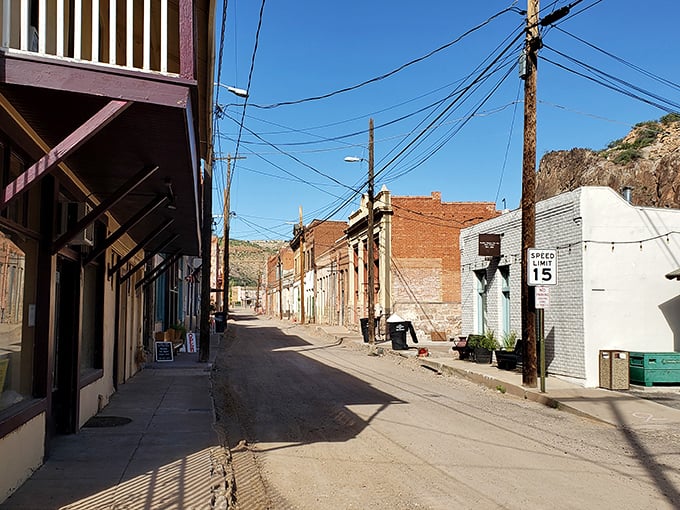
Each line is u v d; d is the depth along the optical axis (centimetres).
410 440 969
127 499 619
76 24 564
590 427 1085
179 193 963
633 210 1580
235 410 1273
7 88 525
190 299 4366
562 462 829
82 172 805
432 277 3738
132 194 952
